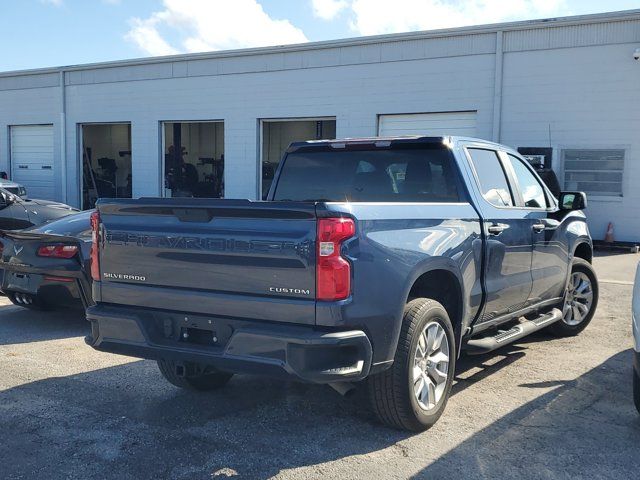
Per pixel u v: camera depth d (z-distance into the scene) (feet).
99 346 14.08
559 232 20.27
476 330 16.30
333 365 11.82
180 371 13.66
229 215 12.36
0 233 24.72
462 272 14.83
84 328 23.63
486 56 52.95
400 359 13.03
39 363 19.07
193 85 66.28
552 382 17.39
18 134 79.00
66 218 24.52
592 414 15.02
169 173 71.15
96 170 77.56
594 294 23.08
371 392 13.34
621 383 17.30
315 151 18.15
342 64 58.75
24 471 12.10
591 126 49.90
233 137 64.69
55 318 25.25
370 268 12.10
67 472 12.07
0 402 15.75
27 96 77.10
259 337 11.85
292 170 18.45
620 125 48.96
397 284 12.64
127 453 12.88
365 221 12.18
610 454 12.84
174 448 13.11
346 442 13.39
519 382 17.39
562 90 50.60
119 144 80.07
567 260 20.98
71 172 74.79
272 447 13.16
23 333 22.81
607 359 19.66
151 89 68.69
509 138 52.70
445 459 12.60
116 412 15.11
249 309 12.19
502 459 12.60
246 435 13.79
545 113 51.34
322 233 11.54
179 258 12.99
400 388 13.06
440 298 15.28
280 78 61.72
